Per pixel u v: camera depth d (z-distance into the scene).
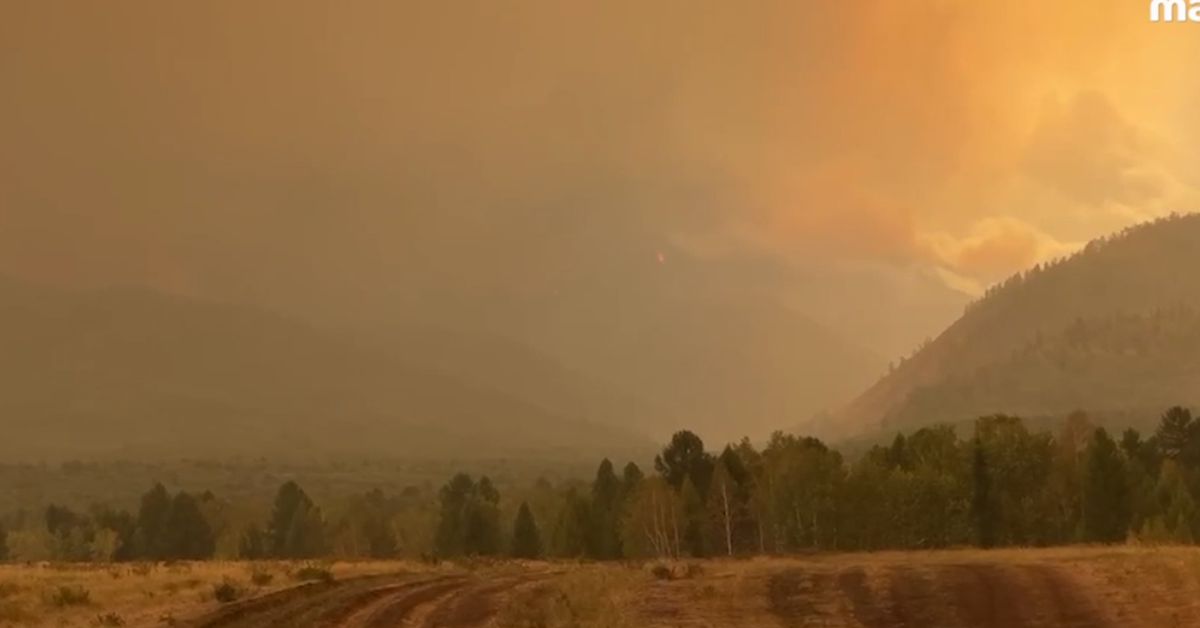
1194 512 65.31
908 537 73.06
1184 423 96.50
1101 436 71.69
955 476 75.81
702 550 76.75
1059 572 29.89
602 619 26.61
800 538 74.75
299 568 46.50
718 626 25.72
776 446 83.62
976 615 25.22
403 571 45.81
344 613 29.58
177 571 45.47
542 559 70.19
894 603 27.20
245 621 28.27
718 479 80.12
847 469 79.81
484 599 31.91
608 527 83.44
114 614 29.34
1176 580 26.53
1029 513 74.94
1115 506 70.31
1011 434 76.44
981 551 49.72
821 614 26.61
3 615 28.59
